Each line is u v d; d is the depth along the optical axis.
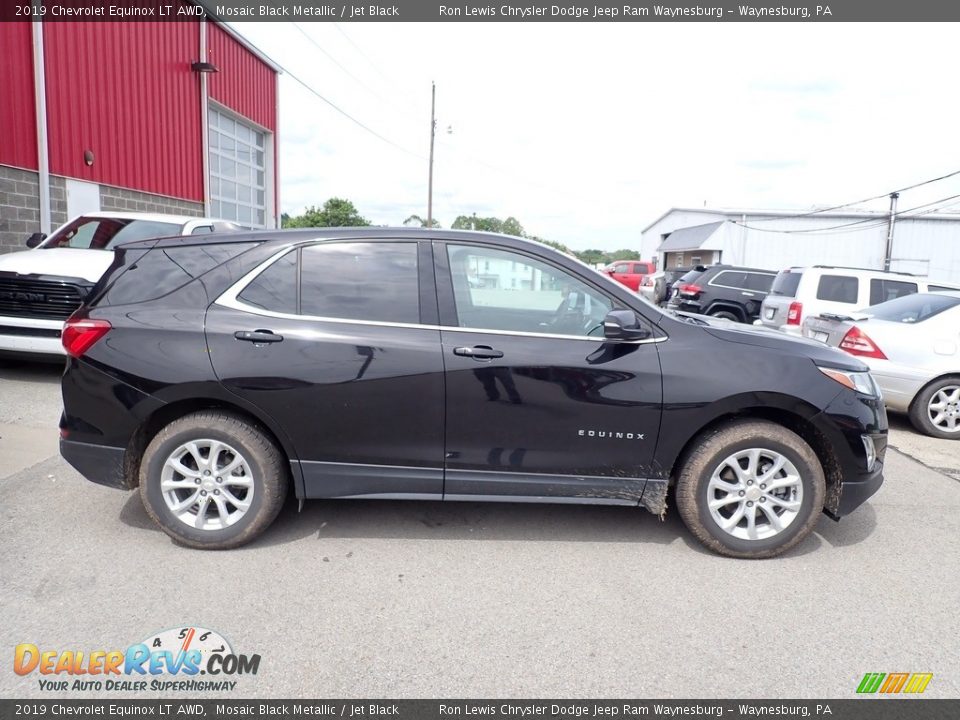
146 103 13.92
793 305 9.74
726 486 3.55
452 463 3.54
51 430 5.46
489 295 3.61
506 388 3.47
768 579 3.39
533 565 3.48
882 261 37.47
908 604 3.17
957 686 2.58
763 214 38.66
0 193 10.09
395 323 3.52
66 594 3.05
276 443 3.58
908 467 5.48
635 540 3.82
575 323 3.61
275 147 20.98
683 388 3.48
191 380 3.39
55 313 6.59
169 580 3.20
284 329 3.46
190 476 3.48
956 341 6.45
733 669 2.65
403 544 3.67
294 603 3.04
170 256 3.65
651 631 2.90
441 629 2.87
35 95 10.70
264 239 3.65
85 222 8.45
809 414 3.50
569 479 3.58
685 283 14.88
